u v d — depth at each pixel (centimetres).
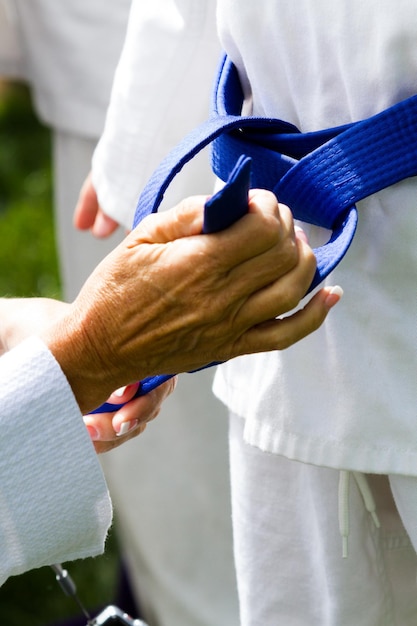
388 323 148
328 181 143
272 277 125
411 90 140
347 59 140
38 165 587
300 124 152
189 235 125
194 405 267
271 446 159
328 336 152
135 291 128
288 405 156
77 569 342
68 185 291
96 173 217
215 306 125
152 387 158
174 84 198
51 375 137
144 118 203
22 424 137
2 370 138
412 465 150
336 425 154
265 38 148
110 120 211
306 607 178
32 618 330
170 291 126
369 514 170
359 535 168
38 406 138
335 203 143
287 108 153
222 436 269
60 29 272
